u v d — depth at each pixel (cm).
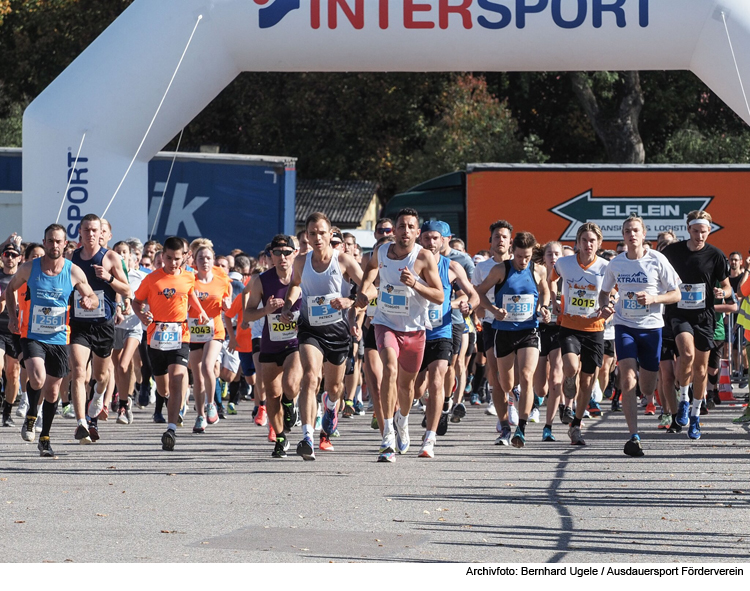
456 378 3209
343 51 3741
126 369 3170
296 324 2331
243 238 5134
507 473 2127
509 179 5125
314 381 2275
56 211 3903
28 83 10888
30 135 3891
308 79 10162
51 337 2383
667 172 5100
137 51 3800
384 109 10156
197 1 3753
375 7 3650
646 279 2431
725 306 2992
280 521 1623
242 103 10481
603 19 3616
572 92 9969
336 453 2466
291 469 2188
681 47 3675
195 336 2939
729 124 9781
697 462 2288
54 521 1616
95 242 2562
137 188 3962
